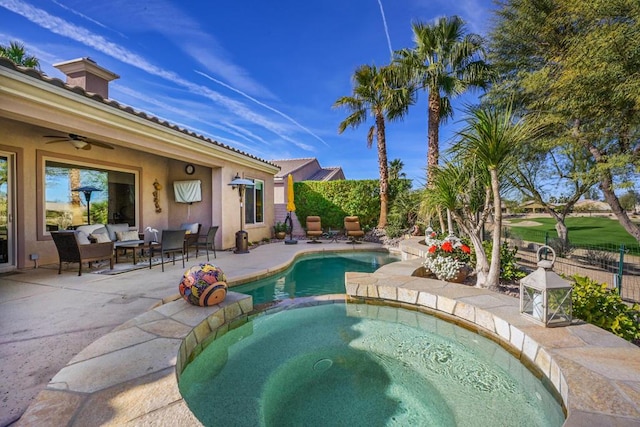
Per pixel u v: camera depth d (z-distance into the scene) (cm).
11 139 586
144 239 844
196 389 242
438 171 508
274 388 246
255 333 349
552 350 234
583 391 184
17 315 346
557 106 617
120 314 351
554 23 637
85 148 692
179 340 259
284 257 770
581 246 793
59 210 674
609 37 485
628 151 632
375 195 1352
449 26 966
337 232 1305
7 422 178
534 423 203
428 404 226
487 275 443
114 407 173
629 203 792
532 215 1187
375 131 1362
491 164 393
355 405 225
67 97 443
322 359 292
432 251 518
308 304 428
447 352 305
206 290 334
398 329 360
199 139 742
